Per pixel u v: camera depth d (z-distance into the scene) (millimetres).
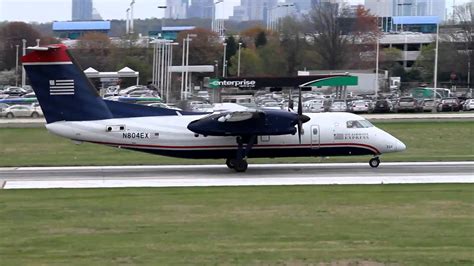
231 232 83562
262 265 67688
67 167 159250
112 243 77562
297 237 80500
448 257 70250
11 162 172250
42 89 143500
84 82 144375
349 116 149750
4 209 100500
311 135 146125
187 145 144625
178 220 91688
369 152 148875
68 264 68375
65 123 144000
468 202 104750
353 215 94562
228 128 141625
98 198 110500
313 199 108250
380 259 69688
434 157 177125
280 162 165000
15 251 74000
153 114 146500
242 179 133500
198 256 71312
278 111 143625
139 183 128625
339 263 68312
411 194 112688
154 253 72688
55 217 94125
